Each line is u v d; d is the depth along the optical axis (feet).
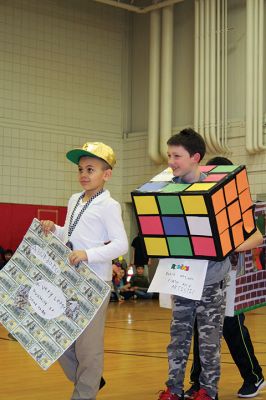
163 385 15.44
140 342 23.85
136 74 52.21
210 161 14.43
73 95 49.60
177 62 48.73
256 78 42.70
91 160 11.82
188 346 12.39
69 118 49.39
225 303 12.51
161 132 47.80
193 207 11.37
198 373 14.16
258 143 42.70
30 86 47.44
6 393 14.42
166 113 47.55
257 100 42.73
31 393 14.44
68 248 11.16
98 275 11.28
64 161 49.06
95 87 50.80
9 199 46.34
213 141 44.68
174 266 12.17
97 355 11.39
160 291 12.11
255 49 42.65
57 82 48.78
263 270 14.28
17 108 46.85
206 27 45.03
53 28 48.60
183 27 48.44
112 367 18.02
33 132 47.55
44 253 11.25
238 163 44.45
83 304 10.97
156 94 48.24
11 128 46.52
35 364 18.47
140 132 51.16
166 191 11.69
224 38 45.06
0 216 45.83
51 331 10.98
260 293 14.24
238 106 44.93
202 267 11.91
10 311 11.18
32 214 47.24
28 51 47.34
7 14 46.39
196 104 45.39
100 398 13.96
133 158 51.49
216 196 11.27
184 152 11.99
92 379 11.35
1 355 20.12
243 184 12.00
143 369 17.72
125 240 11.51
